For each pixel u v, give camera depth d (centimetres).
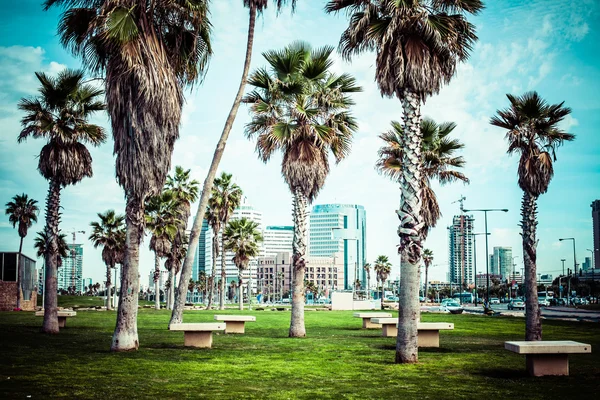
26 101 2825
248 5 2508
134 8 1730
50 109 2898
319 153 2684
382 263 14525
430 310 7169
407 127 1619
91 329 3047
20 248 8444
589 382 1283
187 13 1861
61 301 11262
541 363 1383
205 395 1088
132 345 1862
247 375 1371
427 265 11944
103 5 1683
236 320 2894
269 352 1911
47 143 2861
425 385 1237
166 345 2102
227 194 7194
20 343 2177
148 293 16962
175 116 1823
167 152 1839
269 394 1111
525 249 2461
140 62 1702
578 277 16738
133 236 1845
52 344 2138
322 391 1153
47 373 1359
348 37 1759
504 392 1152
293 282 2692
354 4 1759
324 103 2775
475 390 1175
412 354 1594
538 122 2505
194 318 4228
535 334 2400
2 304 6788
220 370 1450
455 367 1536
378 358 1747
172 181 6550
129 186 1791
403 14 1587
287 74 2762
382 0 1667
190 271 2820
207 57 2047
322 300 18062
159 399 1038
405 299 1600
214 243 7312
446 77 1708
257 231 7444
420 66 1581
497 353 1902
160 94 1750
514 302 9631
